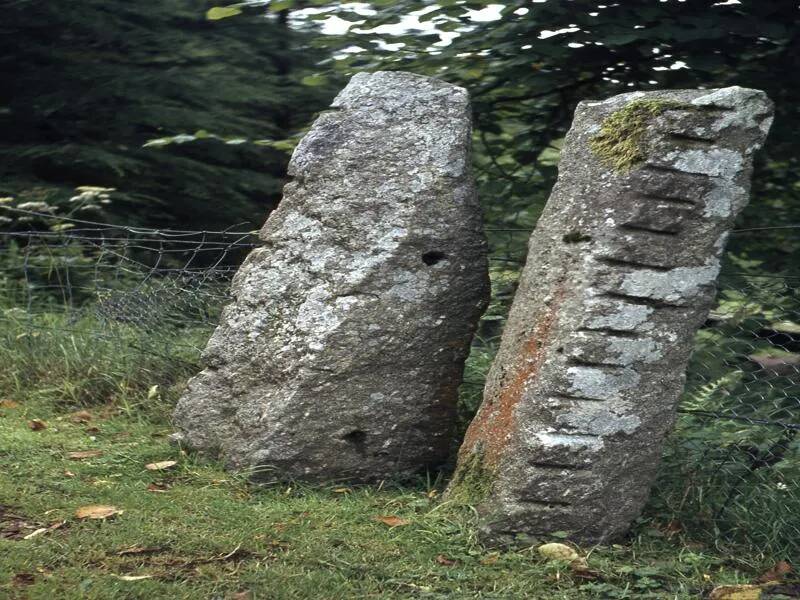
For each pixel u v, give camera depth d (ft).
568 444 12.19
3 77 33.24
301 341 14.29
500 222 21.57
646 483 12.61
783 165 20.18
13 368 19.74
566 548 12.07
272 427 14.19
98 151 31.99
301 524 12.71
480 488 12.82
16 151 32.68
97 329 20.68
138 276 23.22
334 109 15.14
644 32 17.37
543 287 12.71
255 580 10.88
